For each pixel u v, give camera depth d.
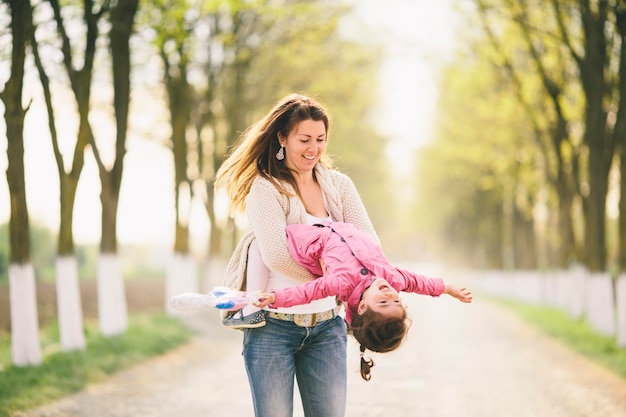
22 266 11.36
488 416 8.78
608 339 16.17
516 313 26.98
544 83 20.19
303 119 4.41
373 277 4.21
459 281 59.56
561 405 9.42
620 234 14.58
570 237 24.25
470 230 57.06
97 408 8.84
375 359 13.88
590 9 16.23
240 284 4.52
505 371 12.47
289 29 23.47
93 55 13.32
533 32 18.95
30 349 11.38
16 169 11.20
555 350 15.48
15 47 10.87
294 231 4.36
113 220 15.91
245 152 4.52
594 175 17.42
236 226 29.75
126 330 16.19
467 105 28.28
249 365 4.36
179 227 22.16
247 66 23.58
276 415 4.30
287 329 4.34
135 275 52.94
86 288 34.41
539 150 27.16
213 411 8.87
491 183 35.47
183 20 15.78
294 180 4.50
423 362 13.54
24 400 8.84
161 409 8.92
